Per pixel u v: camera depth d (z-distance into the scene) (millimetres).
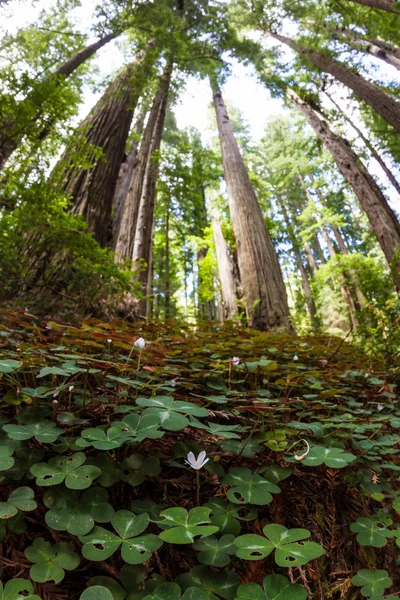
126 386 1600
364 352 4695
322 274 17828
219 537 907
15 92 3764
